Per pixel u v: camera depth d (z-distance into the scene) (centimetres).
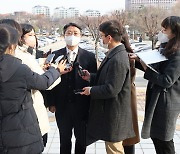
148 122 305
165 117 296
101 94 279
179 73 281
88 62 354
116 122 287
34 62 274
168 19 287
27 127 233
